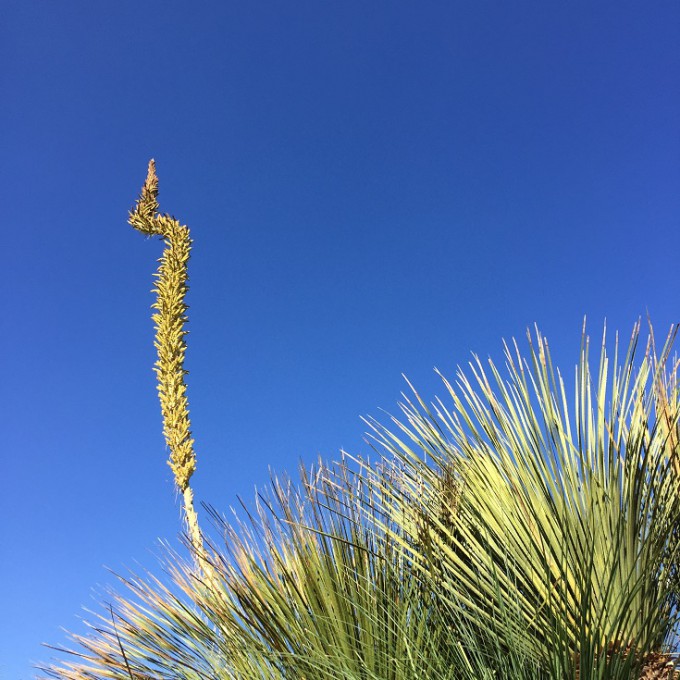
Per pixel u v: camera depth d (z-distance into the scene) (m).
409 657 1.31
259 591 1.49
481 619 1.28
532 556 1.27
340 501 1.49
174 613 1.53
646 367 1.33
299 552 1.50
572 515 1.27
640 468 1.25
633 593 1.10
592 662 1.08
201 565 1.51
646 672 1.13
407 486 1.44
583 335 1.34
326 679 1.36
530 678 1.19
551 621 1.13
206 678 1.47
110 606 1.50
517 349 1.38
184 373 1.62
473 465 1.37
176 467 1.55
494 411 1.38
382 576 1.43
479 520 1.34
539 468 1.31
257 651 1.43
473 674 1.26
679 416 1.31
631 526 1.22
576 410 1.31
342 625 1.41
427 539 1.36
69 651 1.48
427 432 1.44
